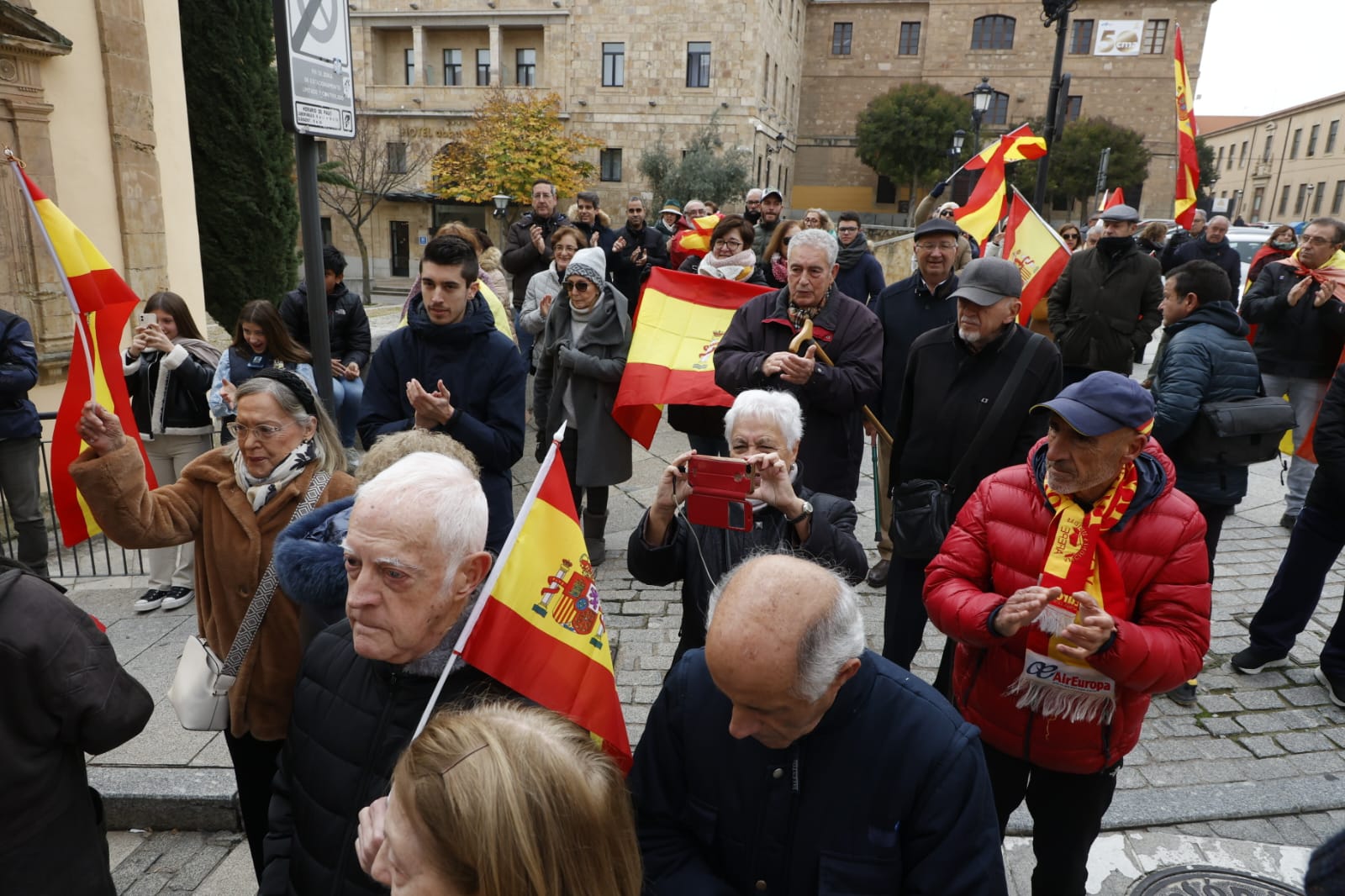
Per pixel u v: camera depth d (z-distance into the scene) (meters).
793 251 3.94
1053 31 46.97
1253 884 3.06
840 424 3.98
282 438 2.60
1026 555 2.39
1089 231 11.27
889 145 45.41
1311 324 6.03
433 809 1.21
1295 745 3.80
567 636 2.00
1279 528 6.39
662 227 11.66
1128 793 3.49
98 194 7.42
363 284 37.75
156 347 4.95
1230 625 4.87
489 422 3.64
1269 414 3.86
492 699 1.87
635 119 37.72
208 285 15.34
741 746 1.73
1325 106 55.97
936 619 2.49
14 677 1.89
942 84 48.66
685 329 5.04
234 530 2.61
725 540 2.61
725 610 1.55
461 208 39.47
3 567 1.97
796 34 47.00
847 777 1.66
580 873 1.24
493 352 3.67
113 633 4.85
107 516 2.50
